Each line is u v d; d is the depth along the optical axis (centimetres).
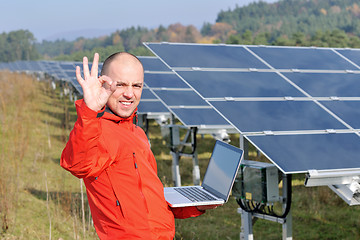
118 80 242
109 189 241
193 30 13900
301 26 14412
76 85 1864
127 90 244
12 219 646
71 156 213
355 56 802
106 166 234
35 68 4778
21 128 1251
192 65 641
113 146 237
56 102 2475
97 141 214
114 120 250
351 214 884
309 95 584
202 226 801
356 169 412
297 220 855
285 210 468
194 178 1005
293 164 408
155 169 280
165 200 272
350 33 11825
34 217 680
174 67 625
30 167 995
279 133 467
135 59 250
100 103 206
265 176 458
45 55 10075
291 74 655
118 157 240
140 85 250
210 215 874
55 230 645
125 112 250
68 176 1002
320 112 537
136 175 244
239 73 630
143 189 248
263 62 693
